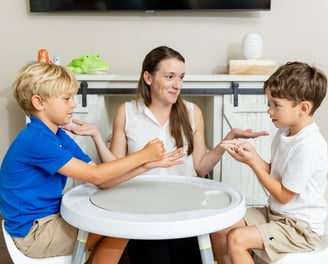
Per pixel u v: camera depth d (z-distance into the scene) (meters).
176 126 1.53
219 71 2.17
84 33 2.13
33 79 1.09
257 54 1.94
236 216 0.98
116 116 1.59
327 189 1.66
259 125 1.85
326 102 2.18
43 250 1.06
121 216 0.94
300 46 2.17
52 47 2.14
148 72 1.50
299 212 1.14
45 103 1.11
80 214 0.95
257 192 1.89
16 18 2.12
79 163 1.08
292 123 1.17
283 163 1.17
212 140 1.90
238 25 2.14
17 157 1.08
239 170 1.87
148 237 0.89
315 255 1.08
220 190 1.14
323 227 1.16
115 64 2.16
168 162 1.15
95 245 1.12
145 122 1.55
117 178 1.17
